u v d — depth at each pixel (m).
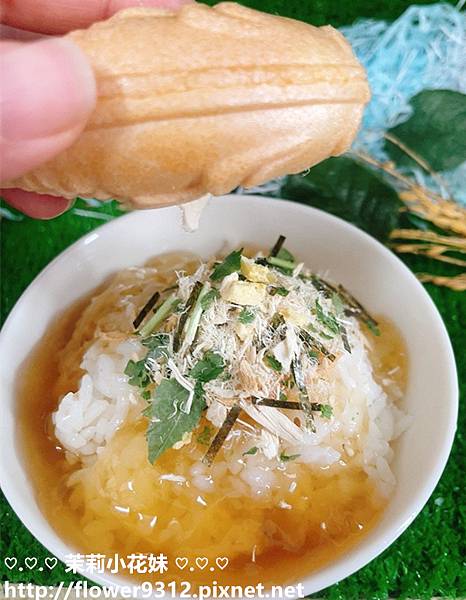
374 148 0.19
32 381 0.16
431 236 0.19
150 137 0.09
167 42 0.09
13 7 0.14
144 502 0.14
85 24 0.15
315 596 0.15
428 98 0.19
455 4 0.20
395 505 0.13
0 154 0.10
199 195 0.11
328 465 0.14
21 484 0.14
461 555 0.15
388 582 0.15
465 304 0.18
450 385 0.14
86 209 0.20
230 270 0.15
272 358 0.14
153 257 0.17
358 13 0.20
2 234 0.20
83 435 0.14
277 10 0.20
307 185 0.19
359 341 0.15
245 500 0.14
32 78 0.09
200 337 0.14
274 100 0.09
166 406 0.13
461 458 0.16
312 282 0.16
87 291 0.17
